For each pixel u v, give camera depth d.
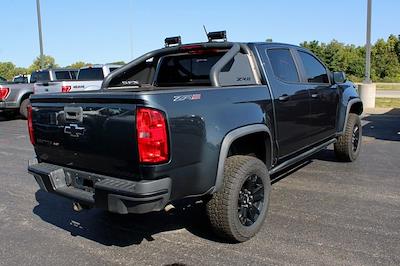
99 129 3.66
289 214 4.88
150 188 3.38
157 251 4.07
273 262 3.73
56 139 4.14
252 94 4.43
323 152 8.23
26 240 4.41
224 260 3.82
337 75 6.42
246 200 4.20
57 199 5.82
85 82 15.55
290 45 5.61
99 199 3.60
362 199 5.37
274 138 4.75
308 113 5.54
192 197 3.78
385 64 52.38
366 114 15.28
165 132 3.42
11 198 5.89
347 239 4.16
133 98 3.38
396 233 4.29
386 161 7.46
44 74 17.73
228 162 4.11
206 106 3.80
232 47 4.64
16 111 17.50
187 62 5.44
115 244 4.27
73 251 4.13
